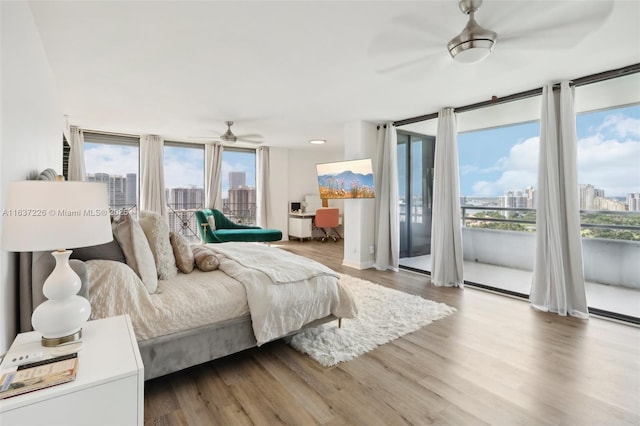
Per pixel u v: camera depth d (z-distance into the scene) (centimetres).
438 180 433
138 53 257
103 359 113
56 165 323
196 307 202
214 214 671
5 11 141
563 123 318
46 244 111
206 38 234
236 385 201
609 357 234
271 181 792
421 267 526
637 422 167
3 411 87
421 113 453
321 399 187
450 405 181
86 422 100
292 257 307
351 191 518
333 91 357
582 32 215
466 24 207
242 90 352
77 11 197
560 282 318
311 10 199
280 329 230
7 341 141
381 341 258
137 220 239
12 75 150
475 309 335
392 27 219
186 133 602
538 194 336
